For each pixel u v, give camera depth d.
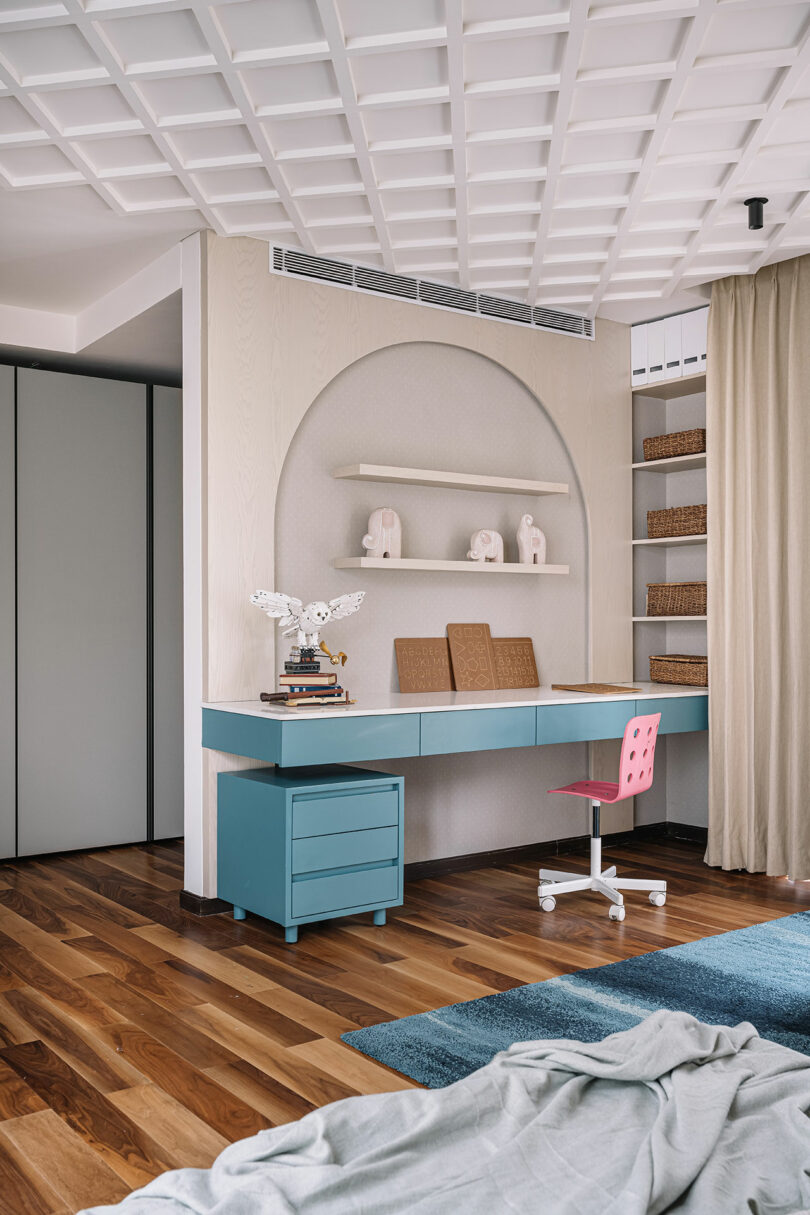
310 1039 2.66
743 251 4.19
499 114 3.01
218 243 3.93
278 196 3.58
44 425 5.06
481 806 4.78
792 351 4.45
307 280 4.15
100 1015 2.84
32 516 5.02
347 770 3.91
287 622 3.81
